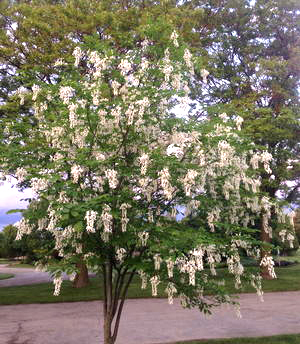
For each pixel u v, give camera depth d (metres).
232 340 7.73
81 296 14.70
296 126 17.97
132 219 5.11
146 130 5.43
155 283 4.99
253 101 17.73
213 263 5.63
